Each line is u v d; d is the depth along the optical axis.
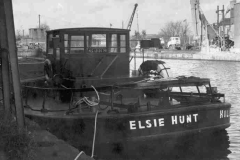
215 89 9.27
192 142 8.26
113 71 9.73
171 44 93.50
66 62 9.25
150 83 8.07
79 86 8.87
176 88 21.48
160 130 7.83
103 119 7.44
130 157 7.63
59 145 5.82
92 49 9.45
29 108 8.84
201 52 67.69
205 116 8.45
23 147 5.03
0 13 6.13
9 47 5.87
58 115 7.76
